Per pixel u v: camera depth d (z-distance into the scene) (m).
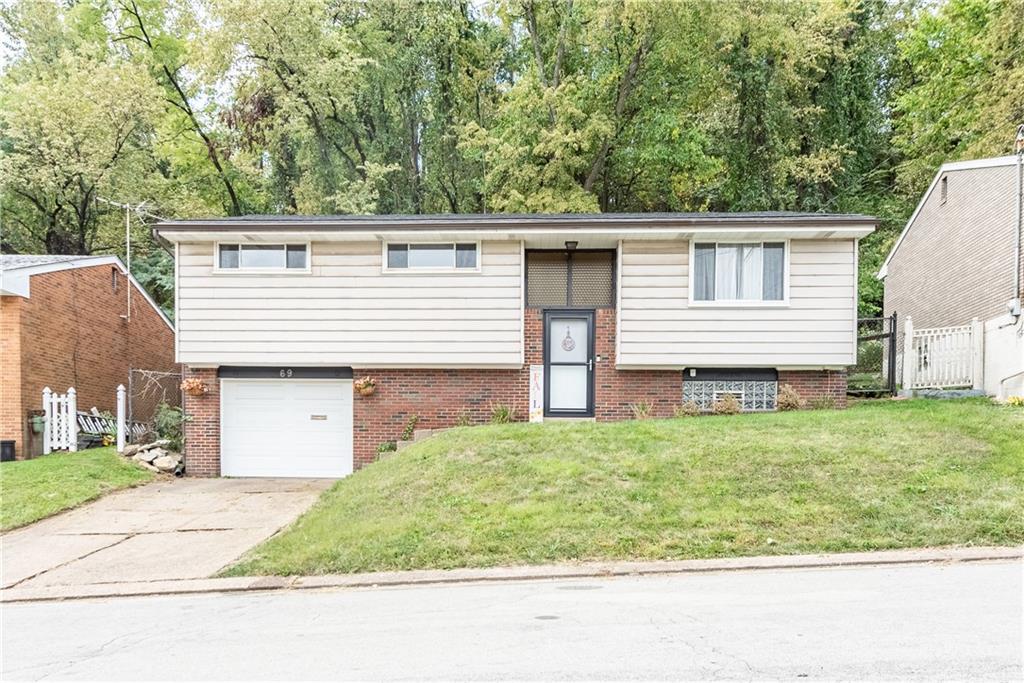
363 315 13.85
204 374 14.41
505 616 5.61
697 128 26.45
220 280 13.95
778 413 11.77
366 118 27.16
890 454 9.06
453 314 13.77
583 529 7.71
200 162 28.92
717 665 4.38
